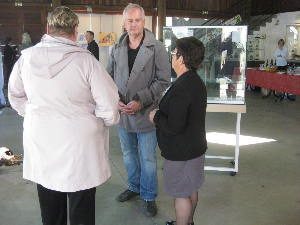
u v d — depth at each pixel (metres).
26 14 10.26
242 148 4.76
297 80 7.07
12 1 10.07
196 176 2.20
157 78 2.71
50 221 2.08
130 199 3.15
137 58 2.65
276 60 8.81
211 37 3.54
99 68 1.82
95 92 1.81
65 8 1.82
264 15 12.38
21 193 3.29
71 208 1.98
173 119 2.04
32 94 1.81
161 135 2.18
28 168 1.94
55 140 1.82
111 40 10.88
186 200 2.26
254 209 3.03
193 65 2.08
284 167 4.04
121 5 10.84
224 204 3.11
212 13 12.00
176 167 2.17
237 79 3.60
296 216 2.91
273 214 2.94
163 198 3.21
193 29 3.55
